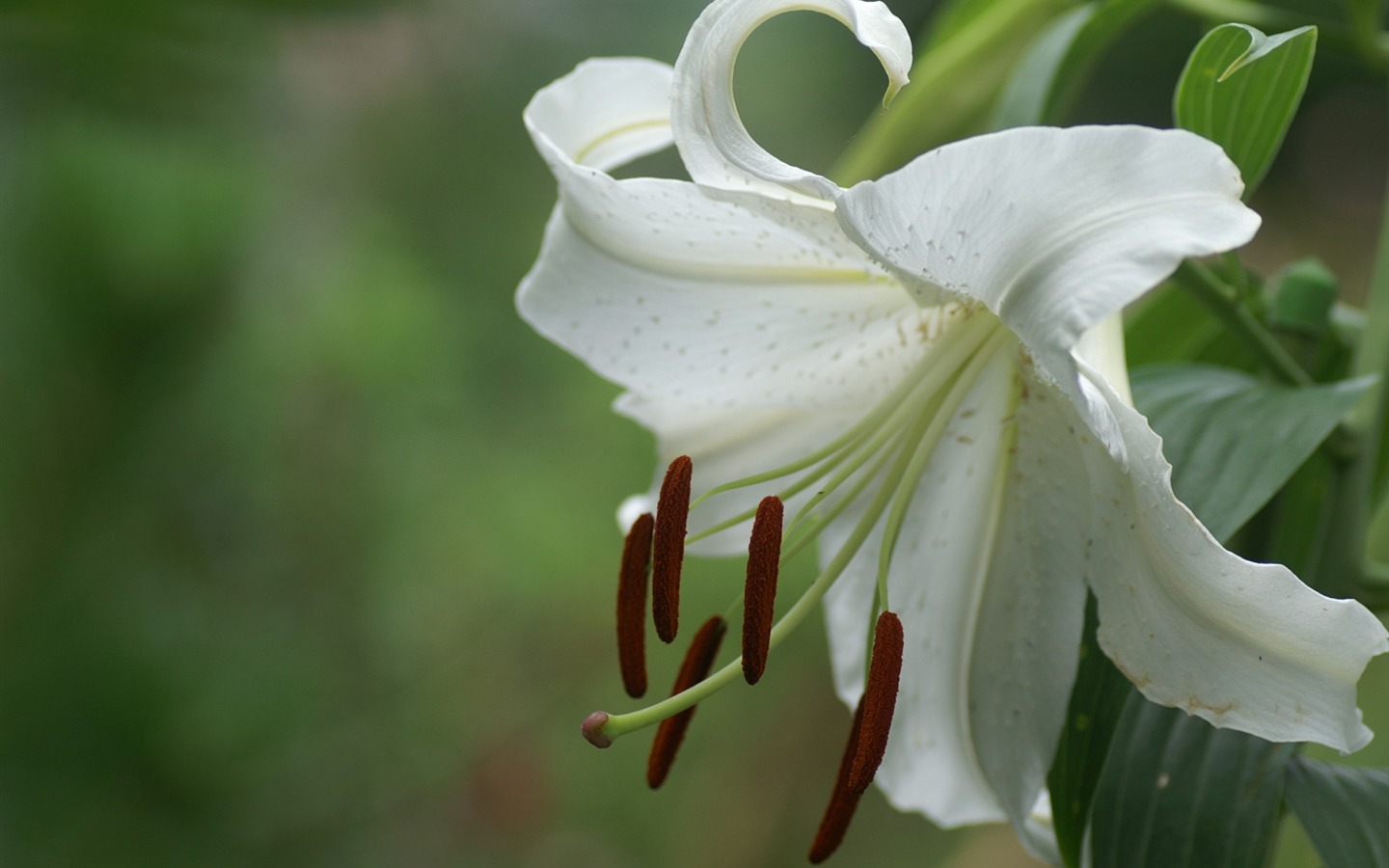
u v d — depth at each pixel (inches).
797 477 18.0
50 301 25.1
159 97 22.2
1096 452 16.3
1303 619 15.1
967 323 17.0
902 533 17.4
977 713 17.3
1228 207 14.7
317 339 43.4
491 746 45.2
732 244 16.8
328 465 42.1
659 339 17.4
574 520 45.5
